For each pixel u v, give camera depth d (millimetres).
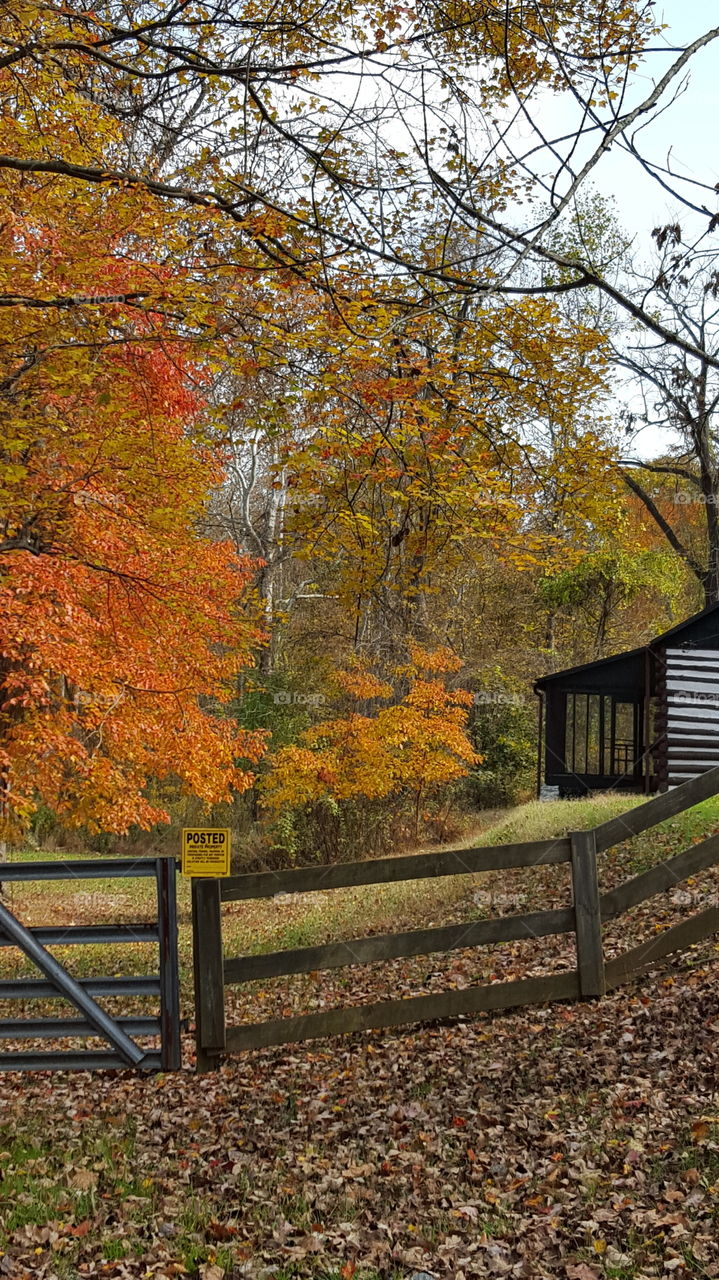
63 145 9086
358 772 23219
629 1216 4547
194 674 14891
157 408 10594
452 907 13367
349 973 10938
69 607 12258
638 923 9922
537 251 4504
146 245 9234
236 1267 4551
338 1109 6590
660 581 30781
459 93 6047
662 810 7707
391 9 6766
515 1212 4820
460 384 8961
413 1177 5355
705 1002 7031
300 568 33875
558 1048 6902
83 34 7680
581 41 6297
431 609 29984
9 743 13008
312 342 7371
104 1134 6523
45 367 8844
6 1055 7492
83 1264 4637
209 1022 7480
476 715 31359
